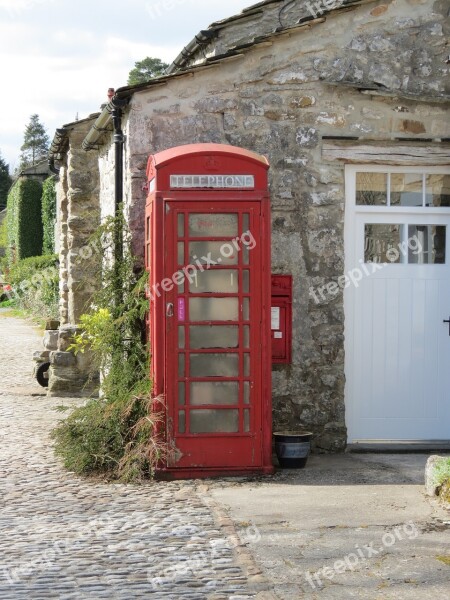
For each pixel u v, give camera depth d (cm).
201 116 884
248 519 650
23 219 3641
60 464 841
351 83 890
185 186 775
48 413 1151
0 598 493
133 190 880
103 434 811
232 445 787
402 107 904
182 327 779
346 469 817
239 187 778
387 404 916
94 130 1062
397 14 907
